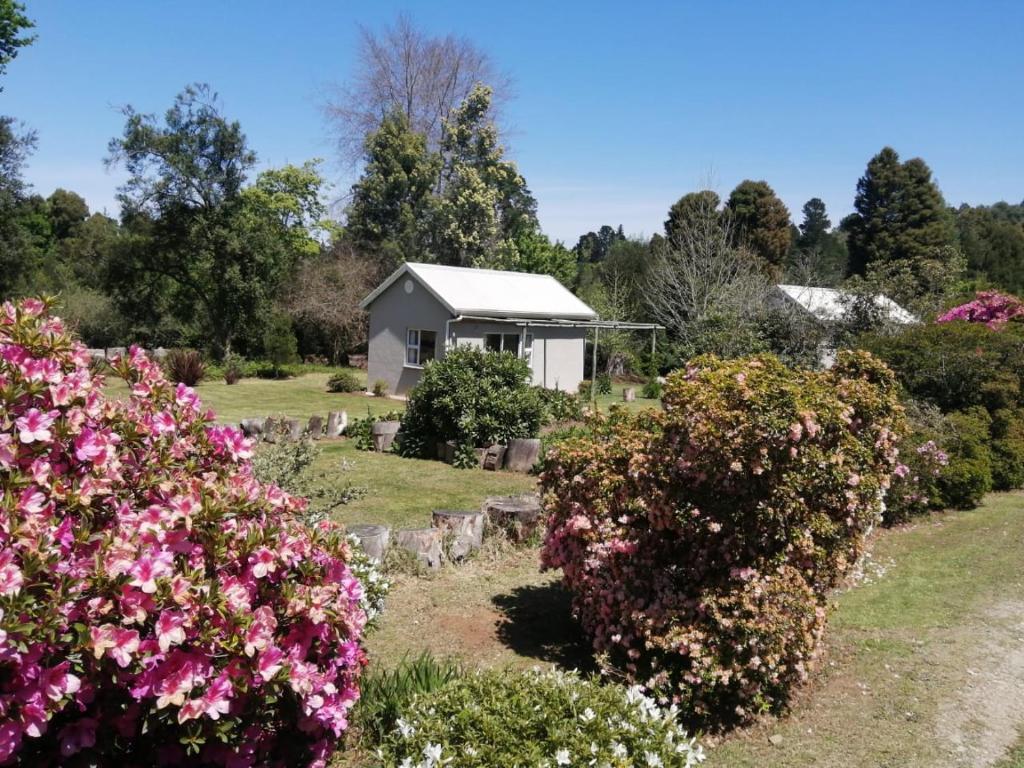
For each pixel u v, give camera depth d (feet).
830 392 15.16
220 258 100.27
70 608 7.37
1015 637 17.75
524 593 20.33
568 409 55.06
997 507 31.53
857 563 17.89
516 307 73.72
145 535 8.35
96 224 152.05
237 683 8.15
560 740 9.25
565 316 77.97
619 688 11.28
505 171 126.72
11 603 6.70
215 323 103.09
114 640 7.46
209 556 8.93
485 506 26.09
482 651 16.44
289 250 113.91
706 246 92.38
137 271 102.42
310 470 31.07
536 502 26.37
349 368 105.91
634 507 15.03
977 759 12.73
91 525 8.78
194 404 11.43
